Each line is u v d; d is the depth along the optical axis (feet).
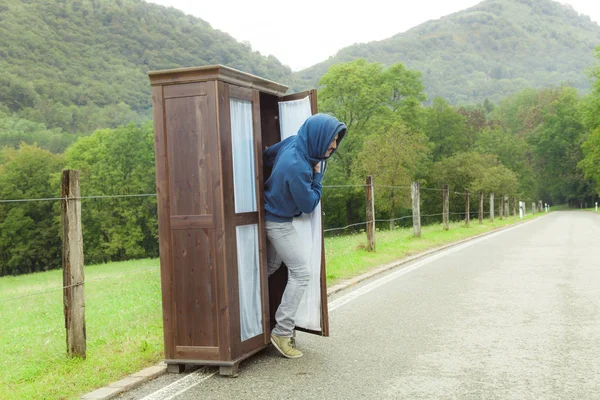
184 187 15.40
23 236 194.80
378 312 23.13
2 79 413.39
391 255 44.39
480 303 24.53
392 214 143.95
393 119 174.19
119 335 20.21
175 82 15.37
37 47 552.41
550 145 349.82
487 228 87.71
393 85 179.73
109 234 192.54
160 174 15.55
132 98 535.19
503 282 30.32
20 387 14.24
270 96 19.12
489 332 19.19
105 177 195.00
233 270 15.39
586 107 209.87
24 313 44.16
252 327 16.24
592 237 64.64
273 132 19.21
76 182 16.29
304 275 16.74
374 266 38.68
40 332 28.86
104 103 503.61
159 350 17.17
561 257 42.22
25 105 414.62
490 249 51.13
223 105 15.29
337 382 14.10
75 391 13.46
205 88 15.16
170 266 15.47
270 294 19.12
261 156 16.94
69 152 206.49
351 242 58.44
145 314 25.67
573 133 346.13
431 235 66.44
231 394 13.33
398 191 142.31
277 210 16.62
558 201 393.70
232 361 14.96
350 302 25.59
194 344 15.25
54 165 205.05
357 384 13.91
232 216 15.48
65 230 16.14
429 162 205.77
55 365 15.87
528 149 367.25
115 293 45.34
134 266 123.75
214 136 15.11
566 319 20.85
